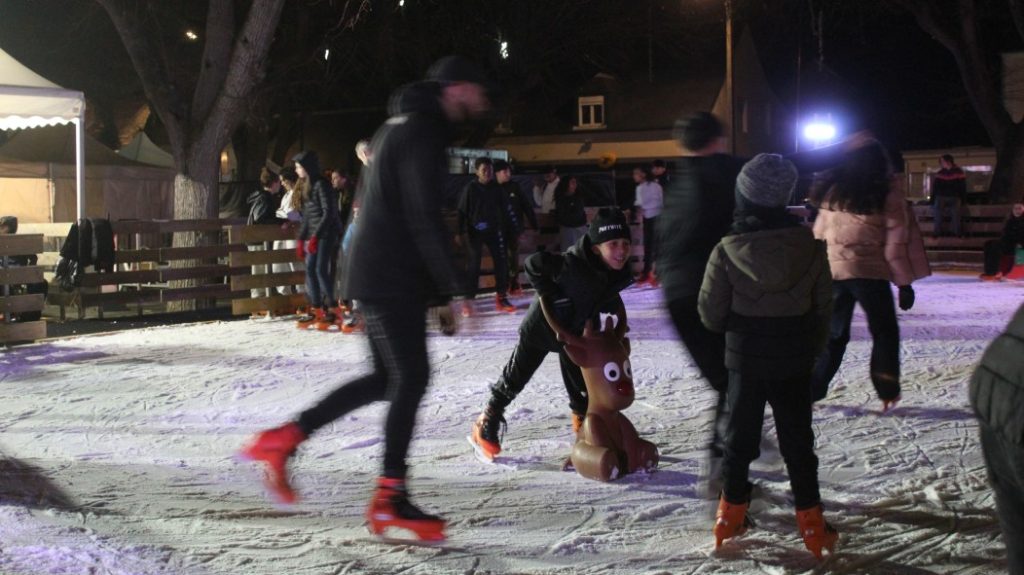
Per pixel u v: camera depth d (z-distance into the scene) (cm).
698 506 488
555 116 4597
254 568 405
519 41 2938
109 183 2289
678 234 499
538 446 600
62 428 659
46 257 1467
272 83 2248
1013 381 195
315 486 522
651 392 757
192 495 507
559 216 1619
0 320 1038
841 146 634
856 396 735
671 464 561
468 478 537
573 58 3416
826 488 514
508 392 558
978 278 1784
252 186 2780
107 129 3488
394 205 405
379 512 421
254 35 1518
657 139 4353
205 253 1385
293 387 807
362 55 2834
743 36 4572
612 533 451
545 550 429
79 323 1297
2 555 412
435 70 407
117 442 621
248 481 533
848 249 637
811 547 413
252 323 1234
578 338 528
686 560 419
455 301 427
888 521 465
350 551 426
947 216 2100
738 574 404
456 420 671
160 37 1600
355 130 4628
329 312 1157
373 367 433
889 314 644
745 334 411
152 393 781
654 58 4631
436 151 397
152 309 1500
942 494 500
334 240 1145
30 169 2172
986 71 2533
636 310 1303
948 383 784
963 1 2522
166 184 2402
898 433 626
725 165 497
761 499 491
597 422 533
